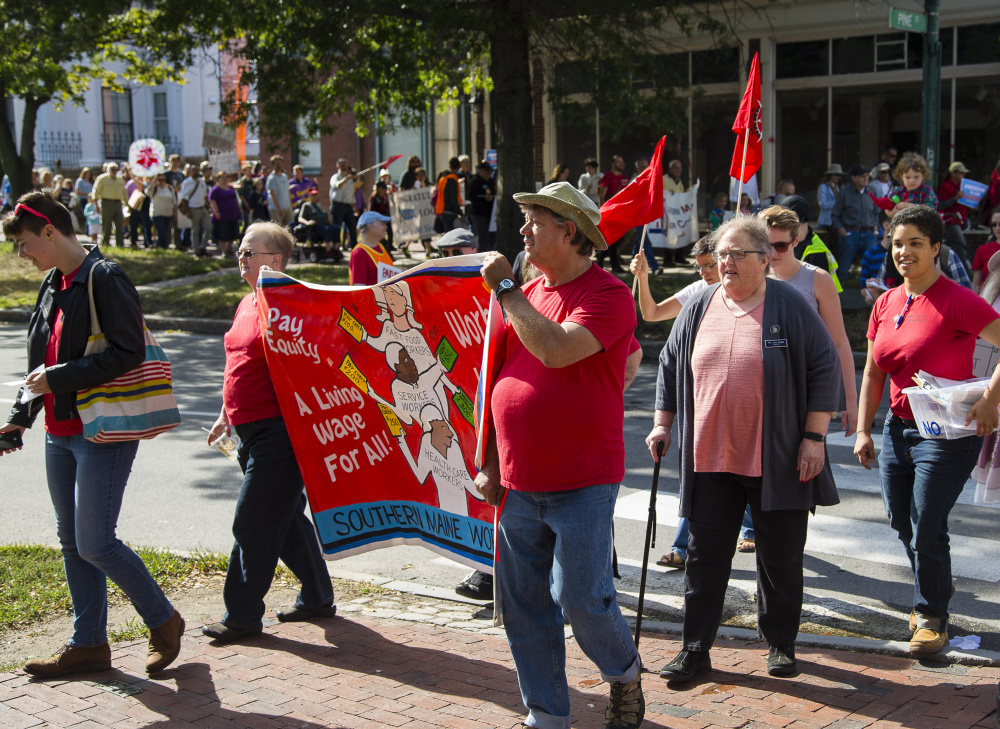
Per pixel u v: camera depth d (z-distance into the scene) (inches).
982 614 186.1
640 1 561.9
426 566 225.6
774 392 150.9
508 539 135.0
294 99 650.8
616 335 126.7
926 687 151.7
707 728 138.3
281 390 171.0
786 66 772.0
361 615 191.5
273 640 176.2
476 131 964.0
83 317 151.6
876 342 178.1
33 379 147.9
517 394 129.9
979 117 704.4
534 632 135.2
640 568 218.8
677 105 622.2
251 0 585.9
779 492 151.4
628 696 133.7
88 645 158.9
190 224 860.0
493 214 720.3
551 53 633.6
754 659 166.2
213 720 142.6
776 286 156.1
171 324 613.3
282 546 181.6
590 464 128.5
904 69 725.9
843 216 636.7
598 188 693.9
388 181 818.8
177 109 1470.2
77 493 153.4
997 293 194.5
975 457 165.0
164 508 268.1
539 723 132.9
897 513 177.9
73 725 140.8
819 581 207.5
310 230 789.2
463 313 165.6
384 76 644.1
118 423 150.2
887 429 178.9
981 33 695.1
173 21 609.9
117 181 912.3
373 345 171.8
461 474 171.6
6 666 162.2
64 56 821.2
